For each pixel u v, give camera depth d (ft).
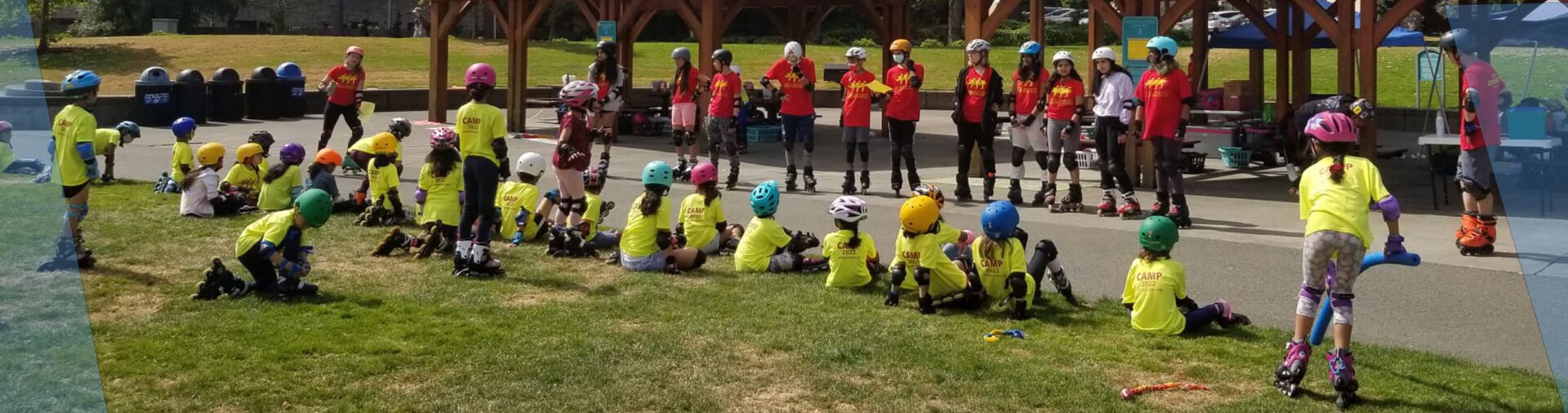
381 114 81.76
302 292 23.20
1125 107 34.53
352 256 27.61
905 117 39.75
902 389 17.39
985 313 22.09
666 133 66.54
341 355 19.06
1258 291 24.49
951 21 137.28
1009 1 45.27
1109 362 18.80
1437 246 29.55
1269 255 28.43
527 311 22.15
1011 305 22.27
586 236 28.60
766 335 20.31
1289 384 17.07
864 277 24.21
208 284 22.91
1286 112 49.19
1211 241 30.71
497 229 30.19
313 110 80.79
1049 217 35.58
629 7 64.13
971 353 19.26
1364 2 39.45
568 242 27.61
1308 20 56.18
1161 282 20.62
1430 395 16.98
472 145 25.21
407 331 20.53
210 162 33.68
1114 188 39.37
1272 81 91.81
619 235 29.50
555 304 22.84
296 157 33.60
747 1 73.36
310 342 19.71
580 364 18.54
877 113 87.76
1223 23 100.83
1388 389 17.24
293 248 23.13
